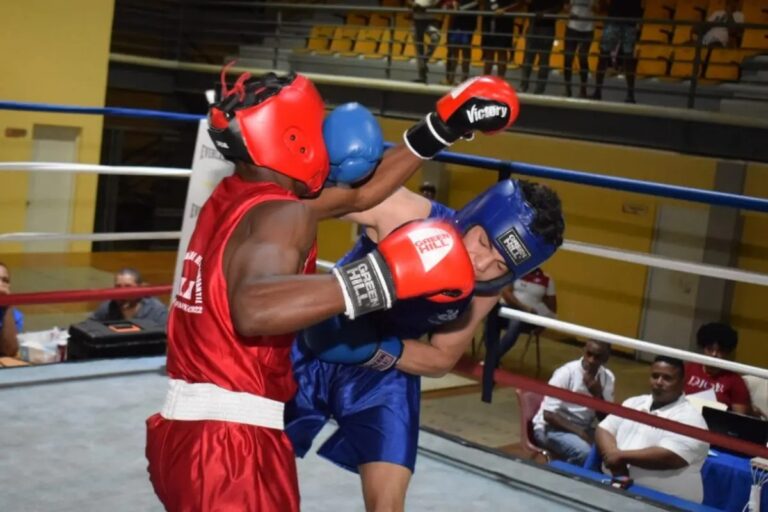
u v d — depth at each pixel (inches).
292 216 57.9
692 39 402.6
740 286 372.8
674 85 386.9
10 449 114.7
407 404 83.9
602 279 409.4
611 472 169.6
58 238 158.9
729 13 383.6
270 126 61.4
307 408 87.1
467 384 333.4
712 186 365.1
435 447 126.3
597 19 370.6
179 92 558.9
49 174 480.1
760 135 340.5
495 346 123.1
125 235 164.6
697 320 381.1
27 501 101.8
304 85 64.1
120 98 557.9
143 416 129.3
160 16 550.9
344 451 85.1
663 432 166.7
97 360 150.8
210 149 143.1
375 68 462.6
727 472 159.5
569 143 406.3
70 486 106.3
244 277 55.2
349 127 72.7
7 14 451.5
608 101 383.6
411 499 110.4
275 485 60.6
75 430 122.4
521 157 422.3
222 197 63.0
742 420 161.9
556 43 435.5
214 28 566.9
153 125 569.0
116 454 116.0
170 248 573.0
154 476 62.7
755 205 103.3
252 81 63.7
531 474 119.4
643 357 398.6
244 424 60.4
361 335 76.9
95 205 516.4
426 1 424.5
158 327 173.8
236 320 54.4
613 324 407.8
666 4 418.9
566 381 207.5
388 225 83.7
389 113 453.7
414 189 458.3
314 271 64.6
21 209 474.0
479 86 72.8
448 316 79.4
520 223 75.9
